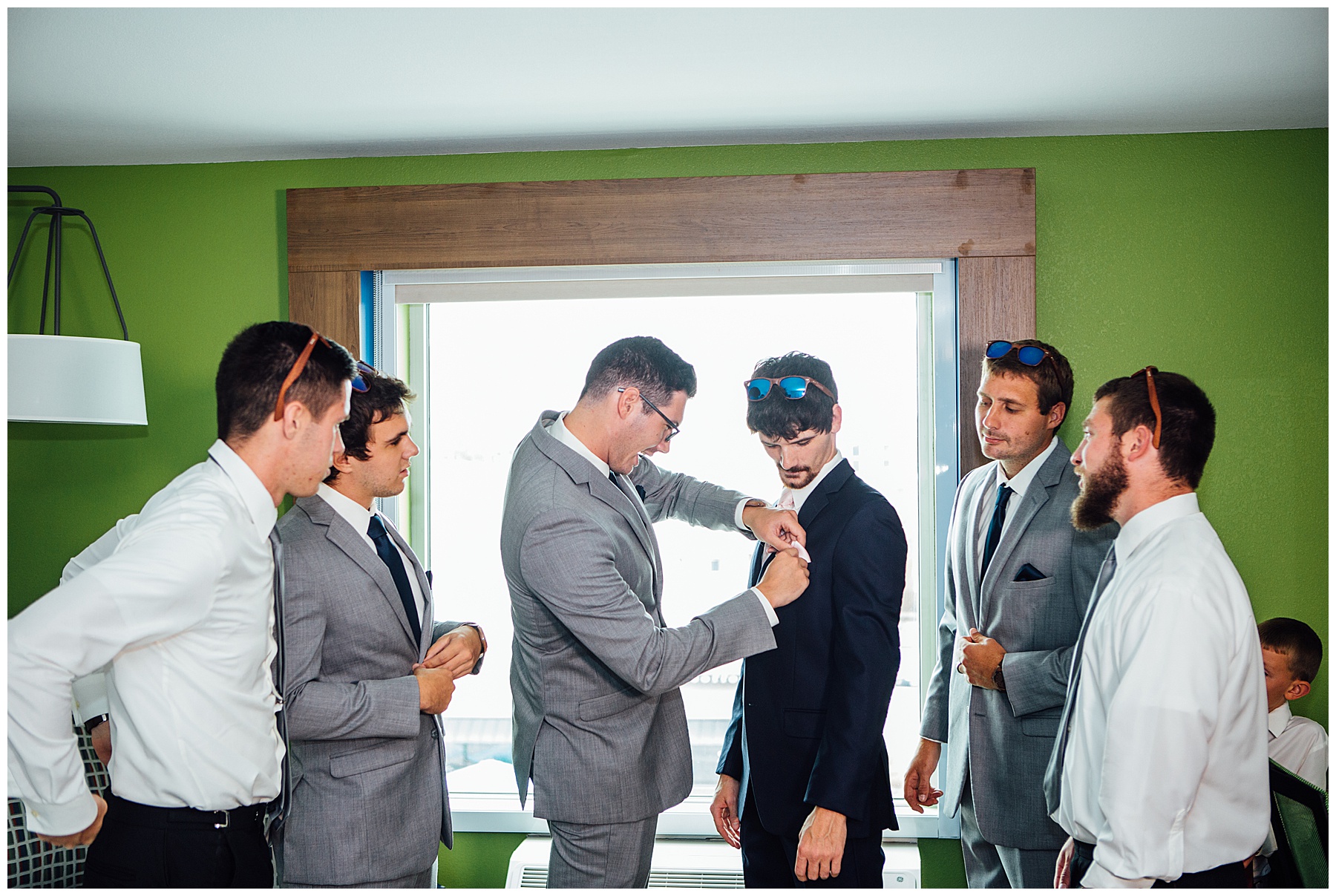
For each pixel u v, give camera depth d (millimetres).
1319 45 1937
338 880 1577
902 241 2402
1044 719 1921
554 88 2150
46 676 1215
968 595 2115
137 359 2320
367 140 2473
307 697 1543
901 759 2482
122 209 2629
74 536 2617
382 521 1829
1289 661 2201
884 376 2484
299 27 1839
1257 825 1391
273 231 2602
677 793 1900
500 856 2527
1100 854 1321
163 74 2059
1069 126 2400
